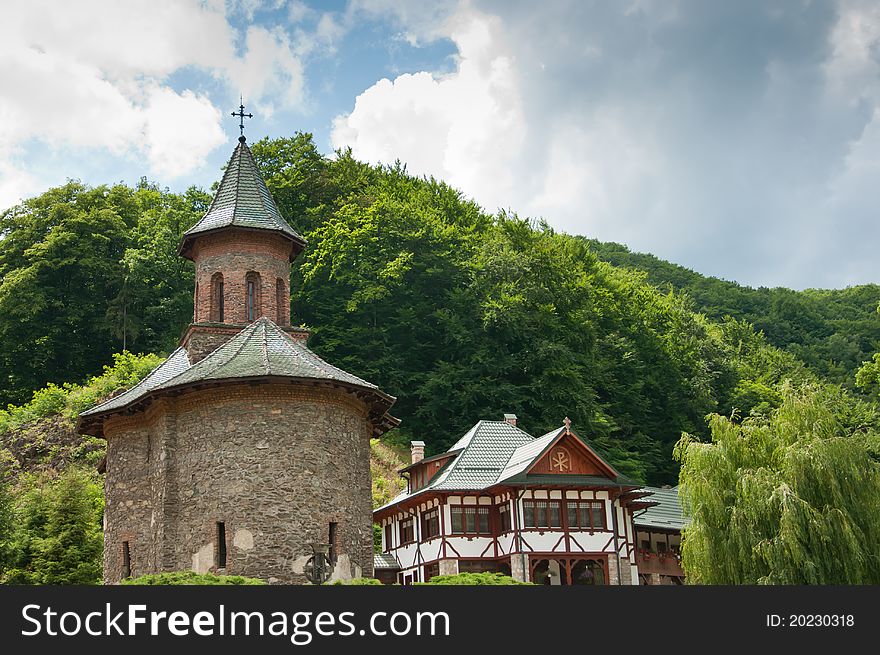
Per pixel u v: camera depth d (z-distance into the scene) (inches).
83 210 2684.5
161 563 915.4
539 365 2362.2
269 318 1184.2
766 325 4771.2
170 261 2581.2
